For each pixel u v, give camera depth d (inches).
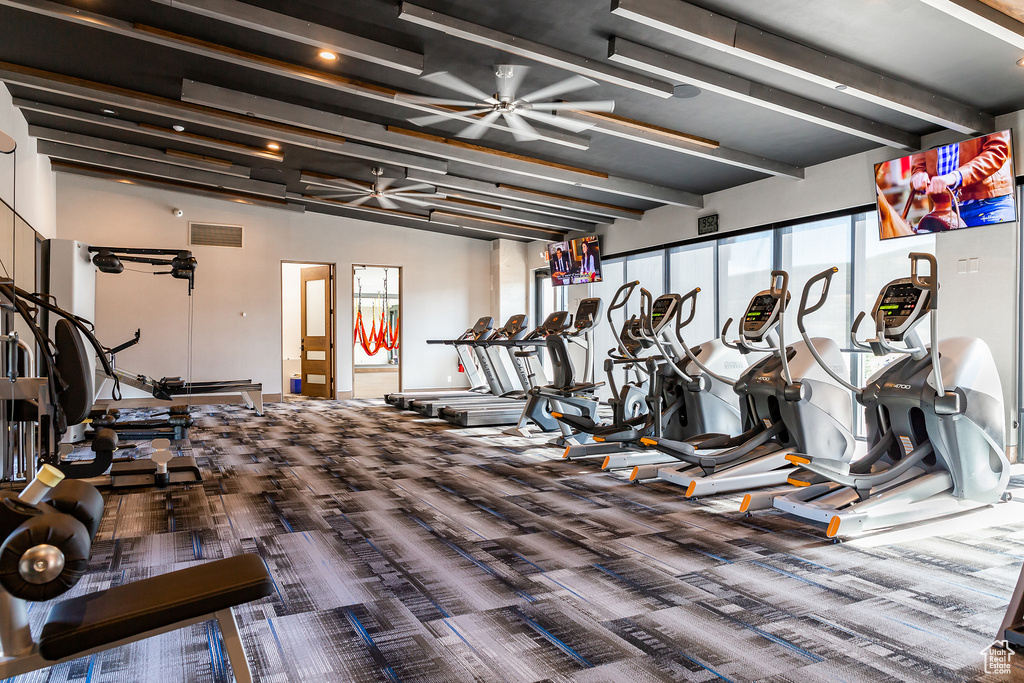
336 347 466.9
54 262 278.4
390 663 85.4
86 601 65.9
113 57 222.8
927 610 102.2
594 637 92.9
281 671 83.3
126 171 388.8
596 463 226.8
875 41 174.1
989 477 153.0
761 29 170.1
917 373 150.0
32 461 147.5
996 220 213.2
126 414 366.0
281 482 194.5
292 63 210.4
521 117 239.6
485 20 172.4
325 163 333.1
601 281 432.5
